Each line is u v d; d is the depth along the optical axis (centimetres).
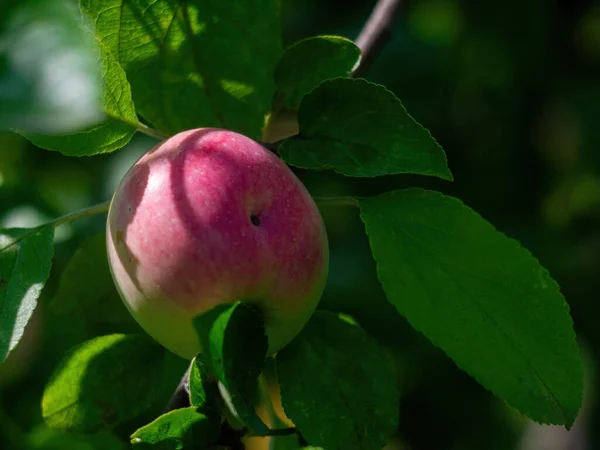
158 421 72
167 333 73
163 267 72
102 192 116
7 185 94
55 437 89
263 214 73
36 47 68
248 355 71
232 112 79
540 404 76
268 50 79
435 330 76
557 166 150
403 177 133
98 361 78
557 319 76
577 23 144
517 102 143
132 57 77
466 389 142
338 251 130
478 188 141
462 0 145
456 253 76
